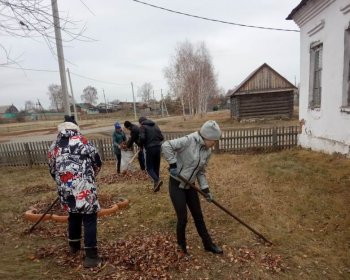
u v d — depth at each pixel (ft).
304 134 33.71
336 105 26.02
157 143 20.98
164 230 14.64
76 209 11.00
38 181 29.07
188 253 12.19
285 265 11.34
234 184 21.95
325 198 17.40
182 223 11.73
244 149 38.50
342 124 25.16
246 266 11.26
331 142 27.02
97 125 142.10
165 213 16.72
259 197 18.56
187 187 11.85
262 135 38.09
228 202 18.13
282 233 13.80
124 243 13.09
